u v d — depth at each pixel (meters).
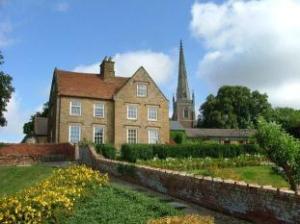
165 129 53.84
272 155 18.17
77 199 16.23
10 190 28.44
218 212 15.54
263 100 98.94
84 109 50.97
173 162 35.34
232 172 28.22
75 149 42.31
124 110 52.41
